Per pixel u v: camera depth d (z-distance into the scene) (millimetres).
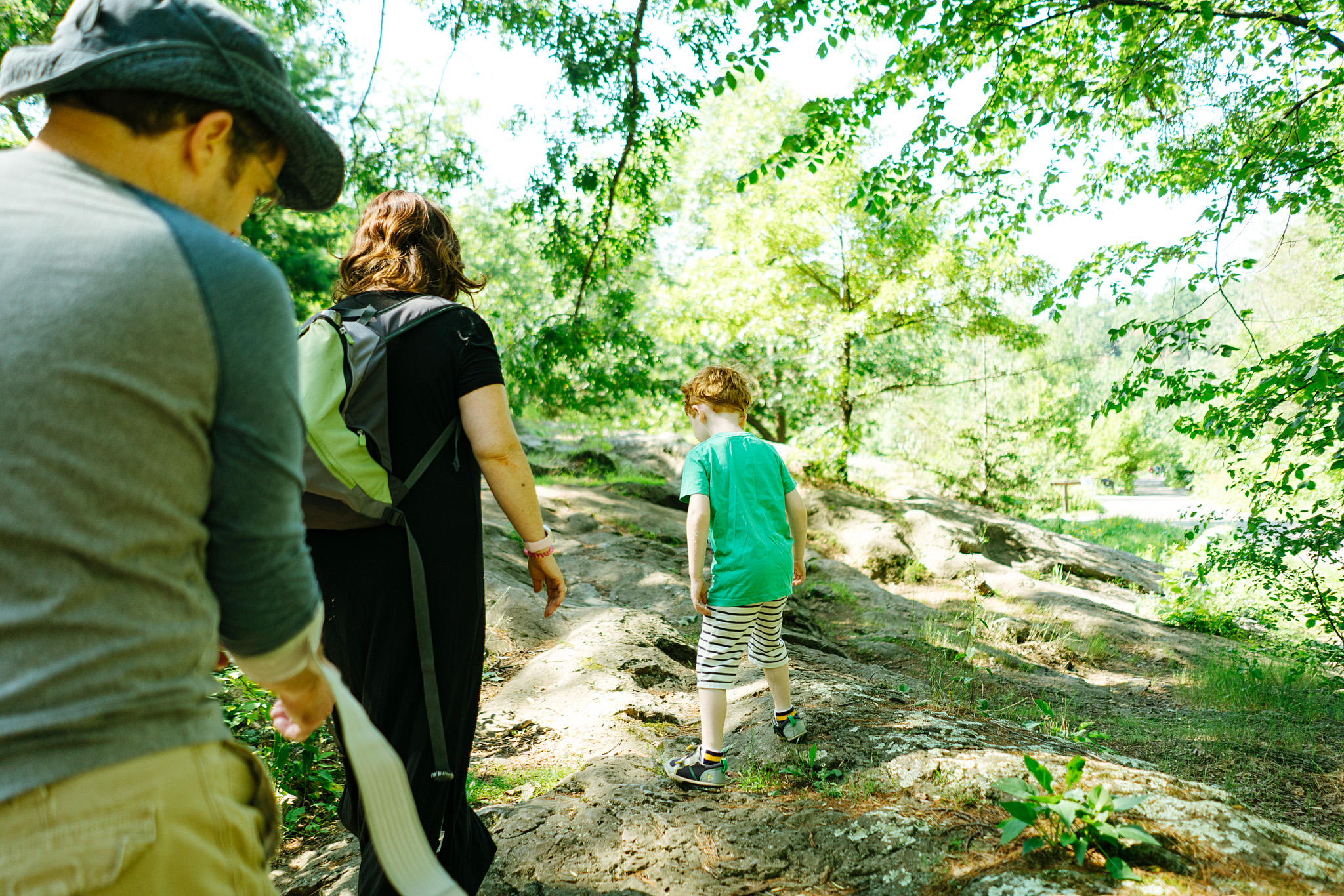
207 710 970
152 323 853
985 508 16156
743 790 3014
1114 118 7840
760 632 3299
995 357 17266
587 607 6570
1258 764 4344
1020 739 3430
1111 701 6207
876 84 7137
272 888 1059
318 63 9344
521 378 10750
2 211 865
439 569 1844
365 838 1877
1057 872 2104
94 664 823
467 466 1932
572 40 8898
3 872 781
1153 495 37406
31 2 7457
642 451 14938
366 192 9625
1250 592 8570
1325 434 4602
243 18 1099
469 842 1972
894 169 7559
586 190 10062
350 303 1937
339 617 1863
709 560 9141
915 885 2246
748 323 14344
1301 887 2027
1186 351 5855
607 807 2764
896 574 10430
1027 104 7707
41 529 796
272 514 948
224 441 918
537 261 14703
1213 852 2182
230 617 967
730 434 3357
